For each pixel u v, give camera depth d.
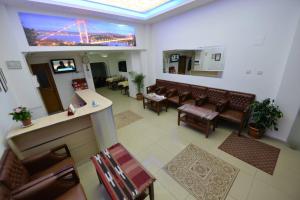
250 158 2.32
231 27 3.05
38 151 2.04
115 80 8.15
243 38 2.92
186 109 3.25
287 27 2.35
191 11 3.71
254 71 2.91
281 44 2.47
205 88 3.83
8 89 2.59
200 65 3.90
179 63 4.49
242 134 3.01
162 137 3.05
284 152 2.43
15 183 1.36
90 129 2.45
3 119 1.91
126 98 6.21
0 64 2.59
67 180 1.48
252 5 2.67
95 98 3.17
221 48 3.34
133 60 5.62
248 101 3.03
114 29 4.14
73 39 3.42
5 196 1.17
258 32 2.70
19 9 2.66
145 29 4.98
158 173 2.13
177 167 2.23
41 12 2.89
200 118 3.08
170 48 4.63
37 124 1.99
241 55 3.03
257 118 2.68
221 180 1.96
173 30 4.34
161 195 1.80
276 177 1.96
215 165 2.22
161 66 5.18
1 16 2.53
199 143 2.77
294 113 2.45
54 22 3.10
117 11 3.69
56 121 2.04
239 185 1.88
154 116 4.15
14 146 1.80
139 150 2.67
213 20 3.33
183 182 1.97
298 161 2.23
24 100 3.02
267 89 2.80
